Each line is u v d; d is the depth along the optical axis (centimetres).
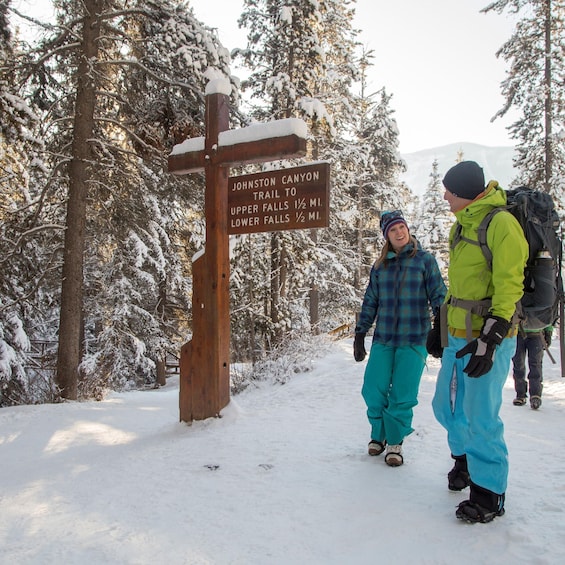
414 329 393
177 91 965
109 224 1088
